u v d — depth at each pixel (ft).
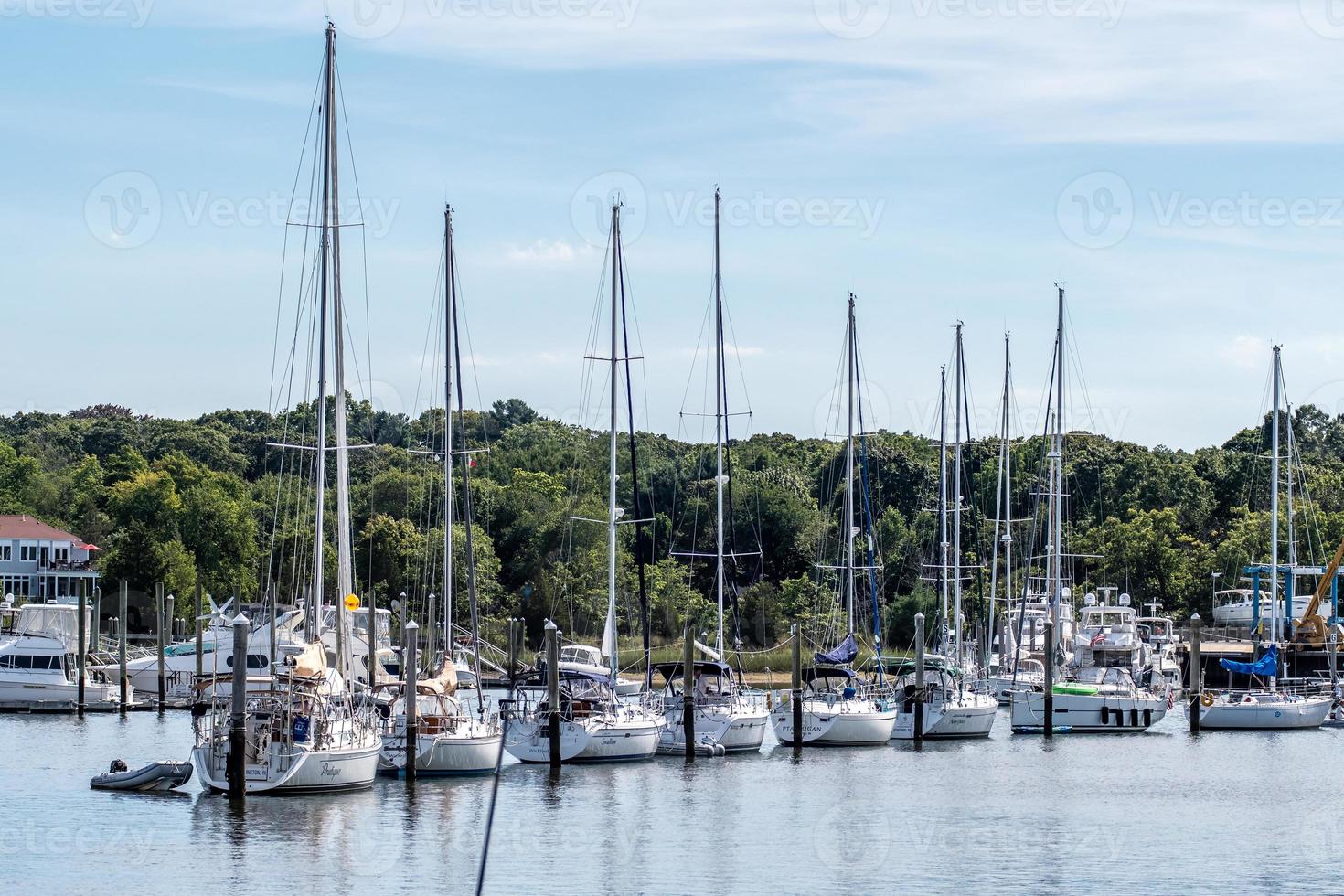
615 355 289.53
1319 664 388.98
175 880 162.71
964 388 392.88
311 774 202.69
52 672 341.41
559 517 487.20
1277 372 386.32
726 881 167.73
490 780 226.17
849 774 246.68
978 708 303.07
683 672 271.28
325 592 375.86
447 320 288.71
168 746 273.95
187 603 484.33
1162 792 233.14
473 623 286.66
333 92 224.33
